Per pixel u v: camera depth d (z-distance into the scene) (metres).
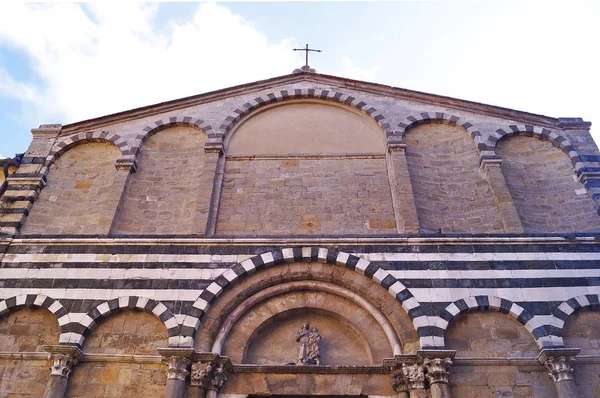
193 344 13.50
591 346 13.47
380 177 17.73
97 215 16.92
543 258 14.88
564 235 15.27
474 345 13.52
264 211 16.92
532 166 17.98
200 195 16.92
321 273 14.86
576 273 14.52
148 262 15.06
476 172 17.77
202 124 19.14
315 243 15.32
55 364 13.15
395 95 20.06
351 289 14.64
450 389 12.82
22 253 15.35
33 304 14.27
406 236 15.35
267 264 14.91
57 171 18.06
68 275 14.84
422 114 19.30
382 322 14.02
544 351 12.96
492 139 18.31
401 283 14.38
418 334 13.46
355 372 13.40
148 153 18.61
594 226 16.09
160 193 17.52
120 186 17.22
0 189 17.30
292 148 18.69
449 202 17.12
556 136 18.38
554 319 13.67
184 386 12.82
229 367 13.45
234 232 16.41
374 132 19.11
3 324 14.22
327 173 17.89
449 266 14.75
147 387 13.17
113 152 18.69
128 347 13.72
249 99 20.09
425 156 18.34
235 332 14.17
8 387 13.23
